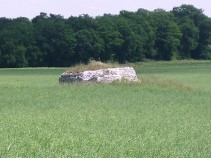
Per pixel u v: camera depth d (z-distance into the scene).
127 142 15.18
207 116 26.55
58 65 145.38
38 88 40.91
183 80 68.06
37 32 144.00
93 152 13.15
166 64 142.00
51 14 163.75
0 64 137.75
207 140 16.83
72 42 144.75
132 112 27.08
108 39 150.00
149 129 19.23
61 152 13.03
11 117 21.48
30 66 142.00
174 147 14.97
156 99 35.25
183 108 30.41
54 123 19.31
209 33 178.88
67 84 44.00
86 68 46.84
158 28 167.75
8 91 38.44
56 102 31.62
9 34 139.25
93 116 23.69
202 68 111.50
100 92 38.22
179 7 184.62
